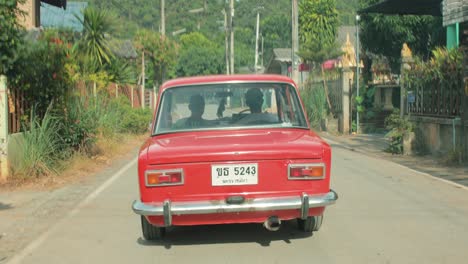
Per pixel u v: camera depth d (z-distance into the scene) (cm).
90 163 1698
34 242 855
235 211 733
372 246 797
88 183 1398
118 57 3428
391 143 2000
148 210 735
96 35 2723
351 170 1560
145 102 4184
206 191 744
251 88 891
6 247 839
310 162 754
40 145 1451
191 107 884
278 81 904
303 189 754
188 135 852
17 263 754
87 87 2095
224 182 744
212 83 894
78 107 1747
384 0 2519
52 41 1705
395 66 3881
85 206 1111
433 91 1841
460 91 1659
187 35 10044
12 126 1409
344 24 8894
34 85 1502
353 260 733
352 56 4078
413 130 1936
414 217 971
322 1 5981
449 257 741
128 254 784
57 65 1605
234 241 840
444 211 1015
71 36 2728
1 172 1354
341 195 1176
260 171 747
